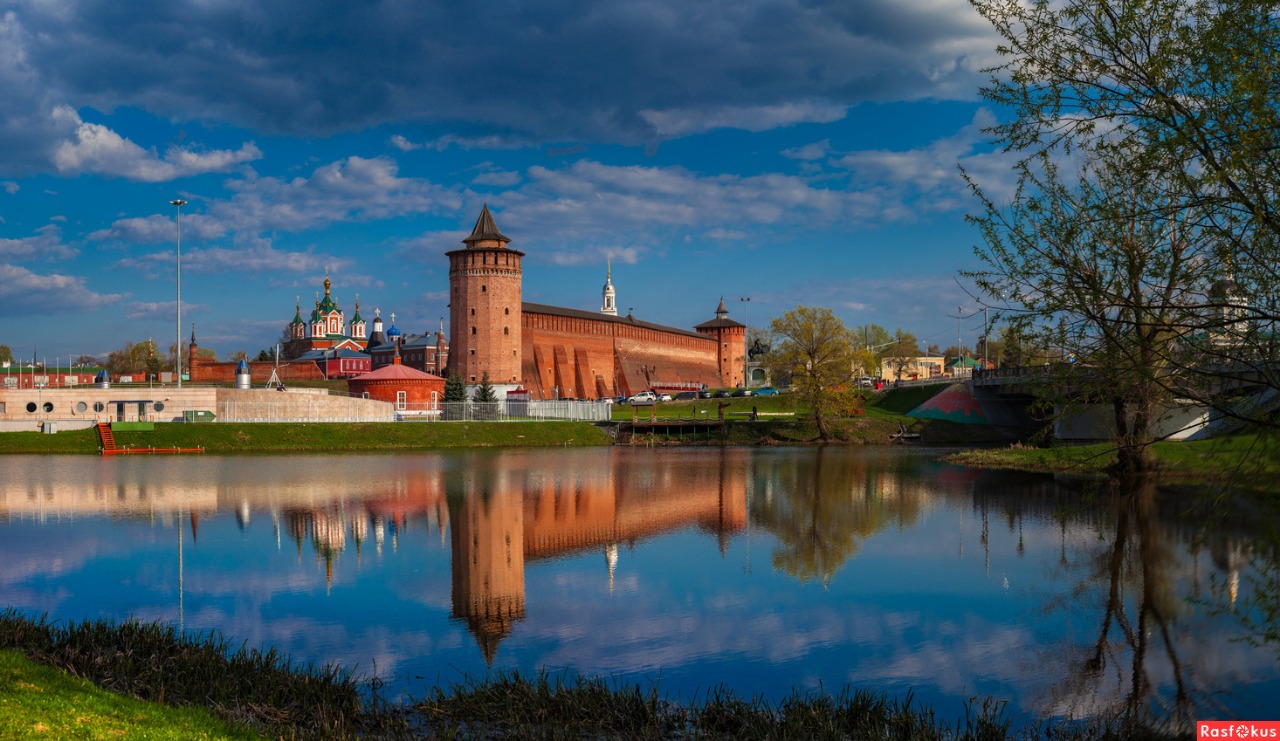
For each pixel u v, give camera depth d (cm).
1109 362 1596
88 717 1065
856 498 3875
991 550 2609
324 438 7625
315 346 18800
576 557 2583
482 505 3716
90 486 4391
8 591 2141
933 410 9231
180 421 7806
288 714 1263
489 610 1966
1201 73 1409
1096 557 2462
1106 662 1595
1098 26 1490
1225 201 1381
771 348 9269
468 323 12300
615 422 9294
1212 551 2461
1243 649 1652
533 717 1286
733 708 1315
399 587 2194
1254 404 1472
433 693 1392
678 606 2005
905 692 1450
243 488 4325
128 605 2006
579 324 14738
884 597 2075
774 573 2347
